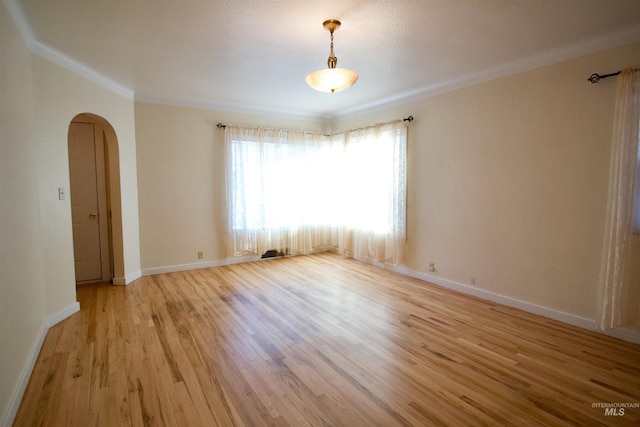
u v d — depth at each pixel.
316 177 6.18
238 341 2.87
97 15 2.48
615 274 2.83
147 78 3.98
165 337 2.94
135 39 2.90
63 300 3.32
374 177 5.22
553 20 2.57
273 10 2.42
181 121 4.96
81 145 4.45
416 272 4.74
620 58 2.81
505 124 3.62
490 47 3.10
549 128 3.27
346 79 2.66
